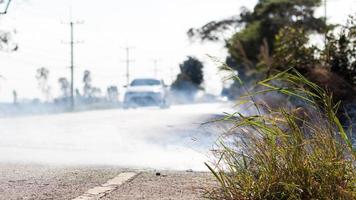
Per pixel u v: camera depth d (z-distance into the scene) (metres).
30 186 6.46
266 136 5.22
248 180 5.21
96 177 7.14
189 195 5.85
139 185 6.55
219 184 6.20
